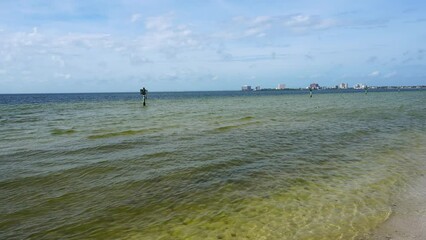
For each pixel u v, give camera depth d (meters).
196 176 13.49
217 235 8.34
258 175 13.48
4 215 9.72
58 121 34.50
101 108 59.94
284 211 9.72
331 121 33.09
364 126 28.66
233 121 33.44
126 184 12.54
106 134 24.19
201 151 18.20
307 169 14.30
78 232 8.65
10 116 41.16
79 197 11.20
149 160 16.17
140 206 10.38
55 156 17.03
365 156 16.67
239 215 9.54
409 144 19.77
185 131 25.84
